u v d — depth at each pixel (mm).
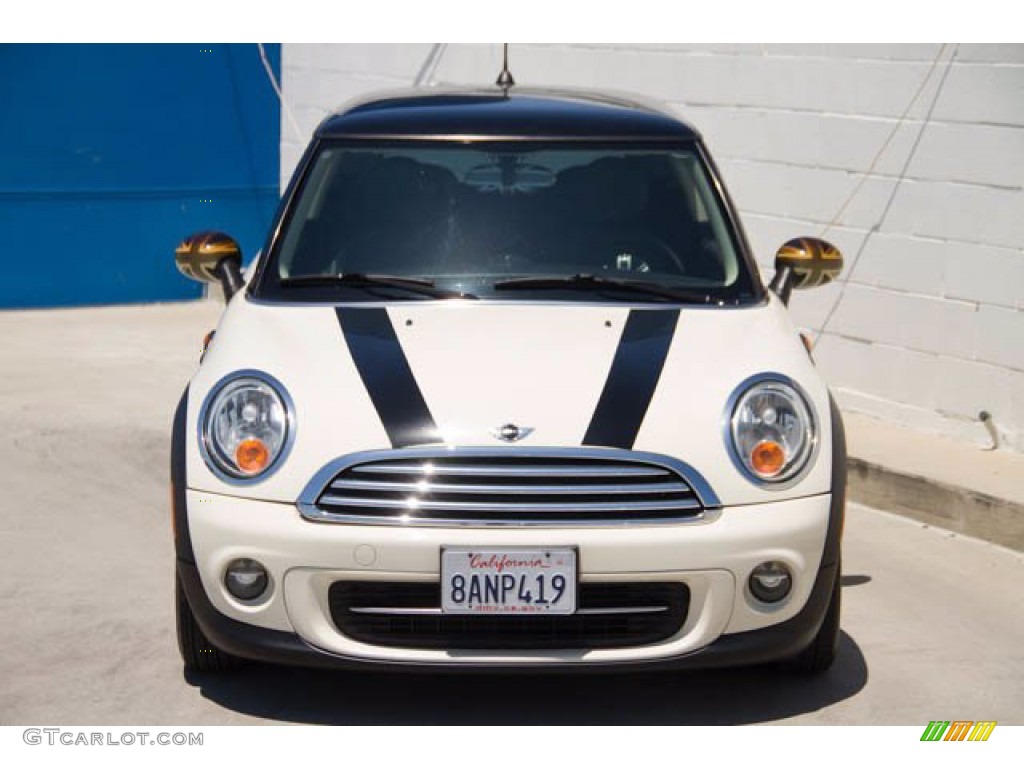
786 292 5152
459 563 3922
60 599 5270
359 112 5348
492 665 4023
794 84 7797
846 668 4754
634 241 4883
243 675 4621
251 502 4035
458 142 5125
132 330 10188
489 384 4148
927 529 6359
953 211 7062
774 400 4172
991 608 5375
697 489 4000
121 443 7344
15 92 10500
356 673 4656
